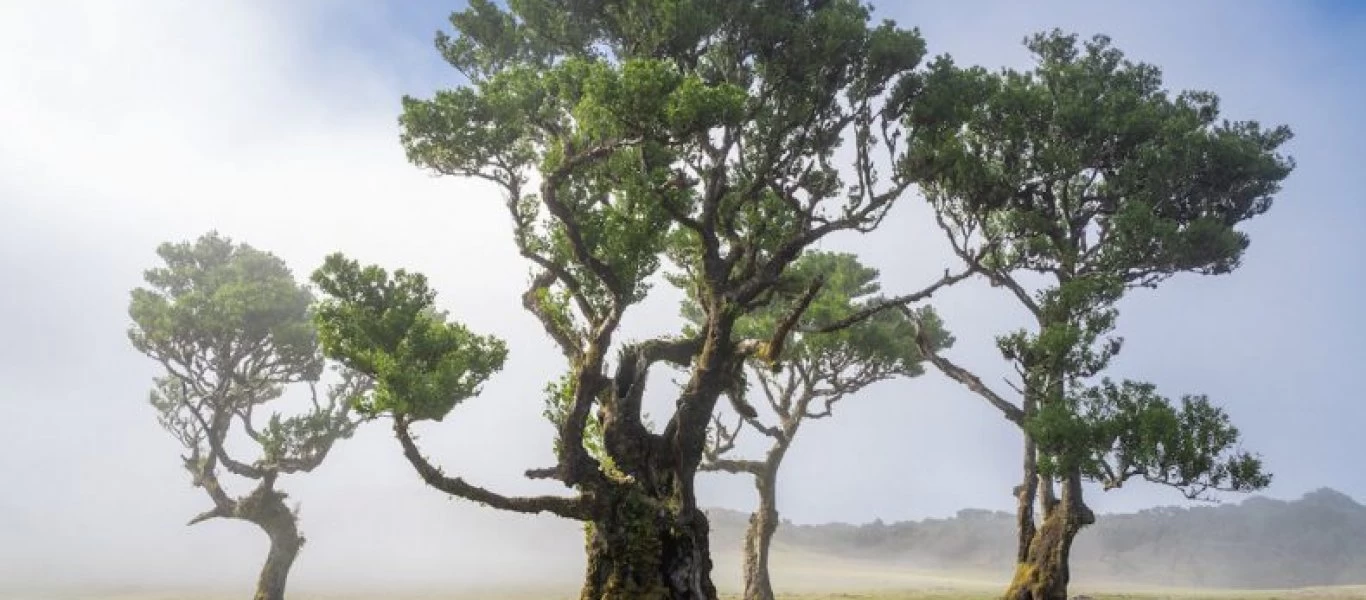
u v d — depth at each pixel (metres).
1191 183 32.28
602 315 23.67
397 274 20.36
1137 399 26.38
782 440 39.84
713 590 23.16
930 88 25.50
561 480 21.28
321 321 19.78
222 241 47.28
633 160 23.73
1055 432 26.25
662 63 19.53
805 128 25.09
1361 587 87.06
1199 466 24.44
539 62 26.06
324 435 41.25
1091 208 32.97
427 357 19.61
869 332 38.75
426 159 22.38
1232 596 70.12
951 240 31.23
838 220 25.59
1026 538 31.42
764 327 40.31
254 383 43.94
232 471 40.97
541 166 22.98
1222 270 31.12
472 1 25.80
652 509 21.97
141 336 42.09
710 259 24.45
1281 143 33.16
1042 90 32.28
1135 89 34.16
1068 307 29.27
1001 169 31.47
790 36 23.53
